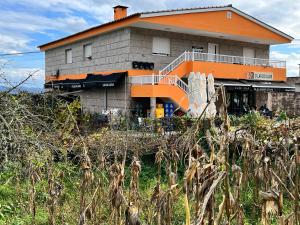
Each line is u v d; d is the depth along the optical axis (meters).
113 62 23.14
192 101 16.31
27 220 6.16
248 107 25.66
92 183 3.93
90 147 6.71
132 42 21.91
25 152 7.06
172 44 23.62
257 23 25.98
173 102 20.27
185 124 10.60
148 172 9.29
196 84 16.28
